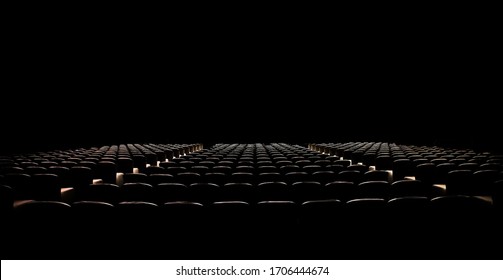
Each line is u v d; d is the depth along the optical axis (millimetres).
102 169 6672
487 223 3080
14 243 2941
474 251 3082
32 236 2945
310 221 3150
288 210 3178
